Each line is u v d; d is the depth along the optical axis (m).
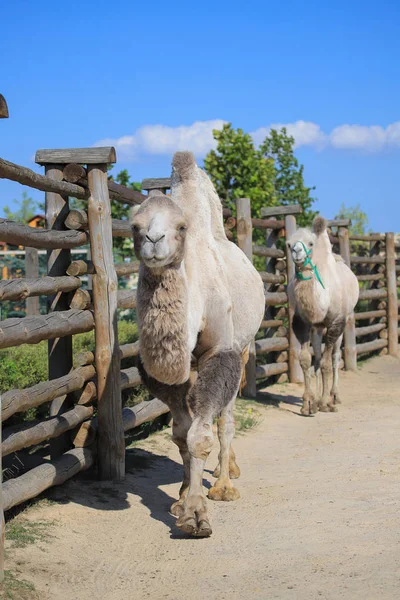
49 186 5.93
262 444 8.44
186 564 4.69
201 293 5.30
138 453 7.62
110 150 6.48
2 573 4.20
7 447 5.19
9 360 8.60
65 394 6.25
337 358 11.33
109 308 6.68
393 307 17.02
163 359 4.68
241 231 11.00
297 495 6.20
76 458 6.22
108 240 6.72
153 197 4.71
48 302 6.62
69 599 4.15
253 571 4.48
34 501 5.71
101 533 5.28
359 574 4.27
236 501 6.12
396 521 5.27
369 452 7.73
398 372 14.69
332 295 10.33
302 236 9.77
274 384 12.45
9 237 5.18
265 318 12.41
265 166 18.27
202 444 5.05
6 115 4.26
